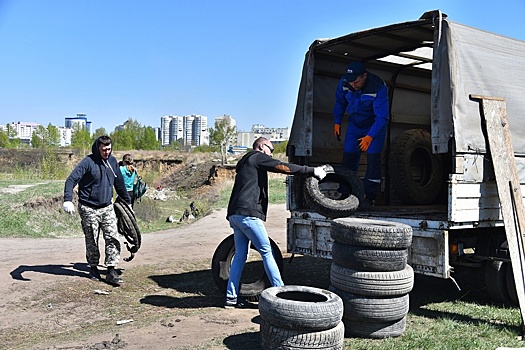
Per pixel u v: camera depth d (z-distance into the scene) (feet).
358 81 28.09
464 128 21.86
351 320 19.48
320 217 25.59
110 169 28.73
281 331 17.04
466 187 21.84
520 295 20.89
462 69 22.31
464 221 21.68
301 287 19.06
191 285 29.04
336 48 28.91
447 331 20.44
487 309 23.81
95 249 29.07
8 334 20.94
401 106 35.14
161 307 24.59
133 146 267.80
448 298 26.12
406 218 22.81
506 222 21.80
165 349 18.34
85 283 28.66
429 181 32.96
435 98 22.35
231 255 26.48
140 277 30.78
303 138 28.12
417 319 22.25
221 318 22.41
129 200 30.55
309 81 28.19
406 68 33.60
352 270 19.45
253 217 22.84
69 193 27.37
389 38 27.71
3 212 52.21
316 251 25.66
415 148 32.48
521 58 25.21
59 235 51.19
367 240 19.11
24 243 42.78
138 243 30.17
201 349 18.26
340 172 25.90
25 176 102.01
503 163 22.43
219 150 210.79
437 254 21.53
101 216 28.48
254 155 23.15
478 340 19.24
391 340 19.10
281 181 105.09
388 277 19.06
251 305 24.70
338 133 29.22
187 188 146.10
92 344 19.06
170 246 42.93
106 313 23.71
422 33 26.81
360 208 25.44
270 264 23.03
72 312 23.86
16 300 25.54
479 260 24.86
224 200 89.66
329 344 16.93
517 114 24.23
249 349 18.25
